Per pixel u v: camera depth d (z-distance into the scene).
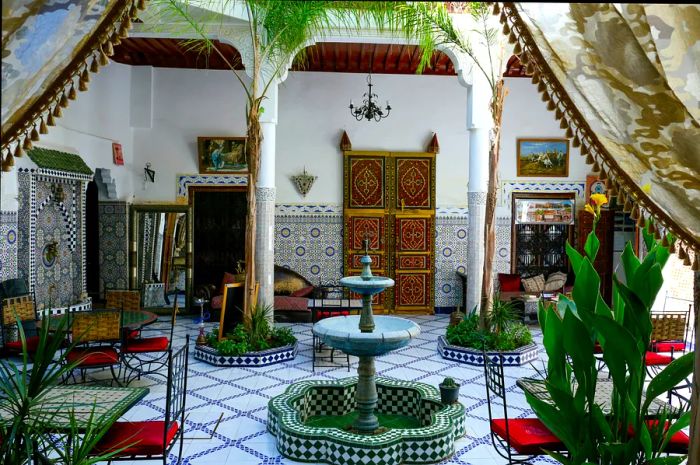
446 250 10.34
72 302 8.59
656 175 1.87
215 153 10.03
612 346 2.45
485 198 7.80
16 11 1.60
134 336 6.40
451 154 10.28
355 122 10.23
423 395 4.85
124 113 9.82
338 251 10.25
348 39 7.33
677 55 1.68
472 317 7.38
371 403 4.38
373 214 10.22
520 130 10.34
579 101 1.88
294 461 4.02
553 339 2.67
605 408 3.14
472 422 4.78
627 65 1.73
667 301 8.10
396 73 10.23
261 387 5.79
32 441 2.58
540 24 1.82
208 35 7.22
